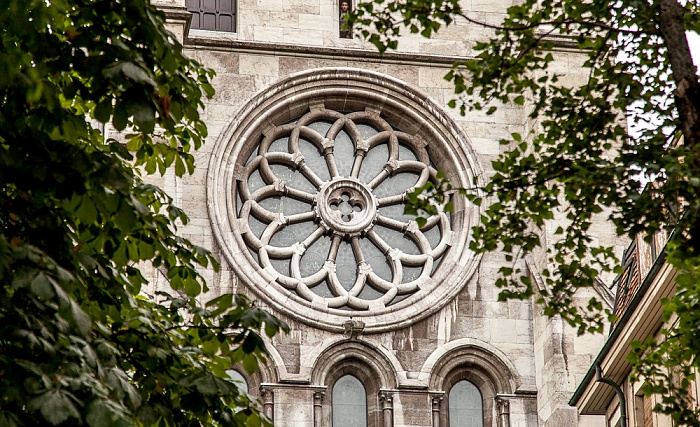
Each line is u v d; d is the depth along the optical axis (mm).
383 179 78938
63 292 30750
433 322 76000
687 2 38750
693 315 39469
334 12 79688
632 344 41219
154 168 39656
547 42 39594
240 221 76062
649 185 36906
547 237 74812
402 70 79500
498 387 75438
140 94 33375
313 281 76062
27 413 29844
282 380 73500
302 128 78500
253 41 78125
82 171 33188
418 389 74750
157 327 35844
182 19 74375
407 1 39594
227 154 76562
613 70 39531
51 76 34562
